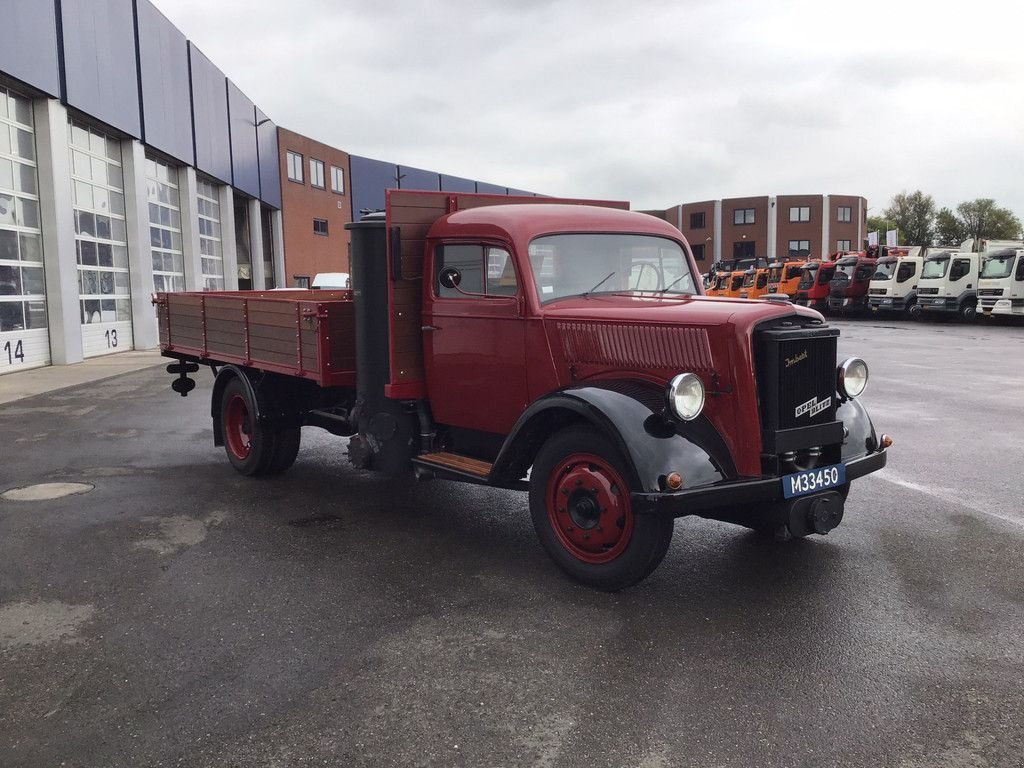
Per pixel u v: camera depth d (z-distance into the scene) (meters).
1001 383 13.08
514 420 5.16
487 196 5.90
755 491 4.22
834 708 3.25
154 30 21.80
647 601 4.35
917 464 7.46
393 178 48.44
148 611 4.26
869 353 18.36
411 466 5.74
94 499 6.50
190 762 2.92
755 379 4.27
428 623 4.09
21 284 16.03
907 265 34.34
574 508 4.59
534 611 4.23
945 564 4.87
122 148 20.44
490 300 5.16
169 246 24.02
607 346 4.62
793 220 71.62
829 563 4.91
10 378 14.86
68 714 3.26
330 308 6.04
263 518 5.98
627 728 3.12
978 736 3.04
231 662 3.69
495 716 3.21
